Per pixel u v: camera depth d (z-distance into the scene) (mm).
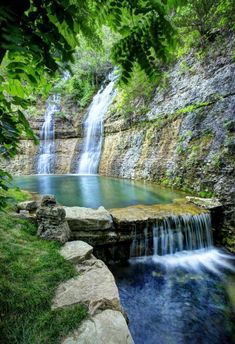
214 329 3881
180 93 11312
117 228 5699
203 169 8406
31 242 4332
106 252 5625
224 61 8938
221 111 8398
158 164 11445
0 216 4879
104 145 16500
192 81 10695
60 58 1168
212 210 6797
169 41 1451
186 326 3947
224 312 4215
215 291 4758
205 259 6086
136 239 5832
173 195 8891
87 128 18234
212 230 6758
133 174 13086
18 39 877
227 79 8508
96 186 11281
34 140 1884
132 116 14477
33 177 14875
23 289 3051
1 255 3695
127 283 5027
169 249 6207
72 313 2764
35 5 1040
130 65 1569
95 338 2496
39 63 1187
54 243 4383
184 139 10047
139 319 4070
